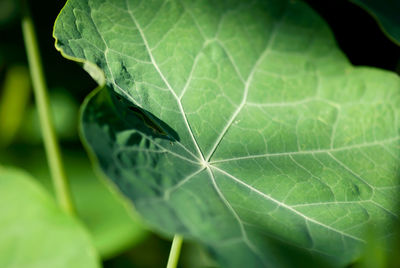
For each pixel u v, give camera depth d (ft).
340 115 0.58
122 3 0.57
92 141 0.49
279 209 0.54
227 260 0.47
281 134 0.58
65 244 0.57
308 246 0.51
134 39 0.57
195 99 0.58
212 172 0.56
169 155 0.54
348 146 0.58
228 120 0.58
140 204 0.47
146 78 0.57
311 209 0.54
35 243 0.57
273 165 0.57
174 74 0.58
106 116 0.52
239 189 0.55
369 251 0.52
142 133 0.53
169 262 0.55
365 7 0.58
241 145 0.57
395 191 0.55
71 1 0.55
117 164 0.49
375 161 0.57
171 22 0.58
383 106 0.58
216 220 0.49
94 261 0.57
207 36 0.58
